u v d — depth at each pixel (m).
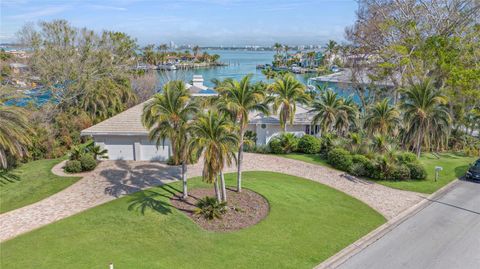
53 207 21.27
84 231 18.00
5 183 26.36
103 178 26.39
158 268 14.80
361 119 38.38
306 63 177.75
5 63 47.06
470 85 36.75
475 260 15.97
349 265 15.53
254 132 37.00
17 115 26.19
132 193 23.28
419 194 24.53
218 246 16.75
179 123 20.23
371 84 49.19
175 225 18.69
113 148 31.14
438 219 20.45
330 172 29.16
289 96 35.41
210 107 22.27
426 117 31.64
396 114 32.16
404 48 40.75
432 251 16.80
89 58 50.91
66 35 49.53
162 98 20.16
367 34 47.62
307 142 34.50
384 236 18.33
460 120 40.12
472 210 21.81
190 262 15.34
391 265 15.55
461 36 42.00
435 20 44.44
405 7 45.62
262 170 29.20
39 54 47.69
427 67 42.12
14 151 25.44
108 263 15.10
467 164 32.44
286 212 20.77
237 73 151.00
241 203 21.84
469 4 42.72
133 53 64.00
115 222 18.95
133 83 60.09
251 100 22.17
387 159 27.53
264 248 16.67
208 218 19.47
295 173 28.67
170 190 23.78
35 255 15.74
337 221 19.94
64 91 48.09
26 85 48.91
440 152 37.59
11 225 18.91
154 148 30.84
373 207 22.14
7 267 14.78
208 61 199.38
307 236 18.00
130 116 33.38
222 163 18.58
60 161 31.47
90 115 44.34
